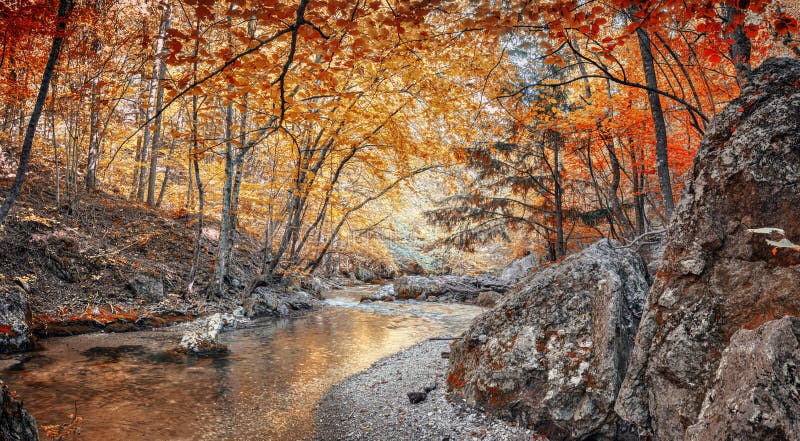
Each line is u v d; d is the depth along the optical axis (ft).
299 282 58.70
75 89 36.78
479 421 15.64
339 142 28.19
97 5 33.04
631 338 14.69
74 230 39.37
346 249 85.76
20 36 18.04
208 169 45.42
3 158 44.11
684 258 11.94
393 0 10.85
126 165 64.75
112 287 36.55
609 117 27.02
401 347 32.07
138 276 38.52
